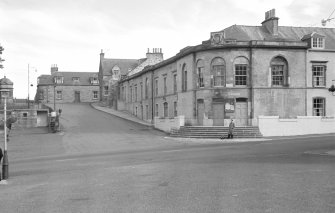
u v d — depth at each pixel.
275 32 41.94
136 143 32.34
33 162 21.61
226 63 38.22
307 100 39.28
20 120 55.59
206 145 28.41
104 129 46.25
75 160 21.44
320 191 11.05
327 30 44.50
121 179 14.18
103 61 90.06
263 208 9.27
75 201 10.77
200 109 40.09
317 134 36.81
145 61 73.06
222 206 9.58
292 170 15.05
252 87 37.94
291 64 38.78
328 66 40.06
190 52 40.50
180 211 9.23
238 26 42.56
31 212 9.71
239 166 16.50
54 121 47.97
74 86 93.94
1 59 48.75
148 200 10.54
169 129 41.94
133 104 65.44
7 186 13.91
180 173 15.03
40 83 92.31
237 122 38.16
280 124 36.66
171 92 47.62
